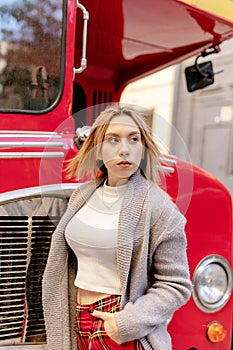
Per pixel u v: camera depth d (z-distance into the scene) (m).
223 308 1.96
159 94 6.01
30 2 1.65
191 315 1.86
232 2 2.29
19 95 1.63
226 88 5.37
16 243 1.51
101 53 2.84
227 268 1.97
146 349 1.36
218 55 5.40
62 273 1.49
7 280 1.51
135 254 1.37
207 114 5.64
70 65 1.71
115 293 1.38
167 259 1.36
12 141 1.51
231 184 5.37
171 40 2.68
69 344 1.48
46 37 1.67
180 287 1.35
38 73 1.66
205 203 1.90
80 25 2.31
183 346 1.85
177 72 5.75
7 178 1.49
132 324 1.30
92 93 2.99
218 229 1.94
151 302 1.33
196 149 5.76
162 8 2.11
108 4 2.07
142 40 2.65
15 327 1.53
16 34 1.63
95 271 1.40
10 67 1.62
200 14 2.18
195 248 1.86
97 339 1.37
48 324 1.49
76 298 1.52
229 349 2.00
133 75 3.12
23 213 1.51
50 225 1.55
